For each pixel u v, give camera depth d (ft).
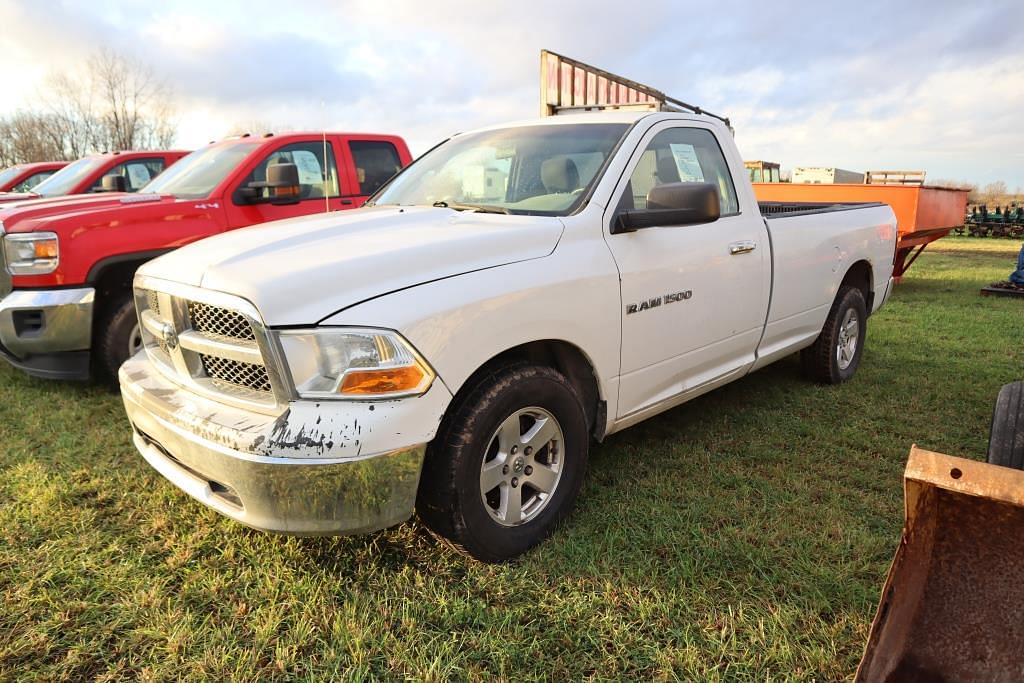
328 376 7.11
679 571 8.54
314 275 7.29
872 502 10.48
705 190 9.46
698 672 6.93
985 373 17.56
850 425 13.76
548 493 9.26
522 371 8.55
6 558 8.93
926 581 6.17
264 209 18.60
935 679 5.89
